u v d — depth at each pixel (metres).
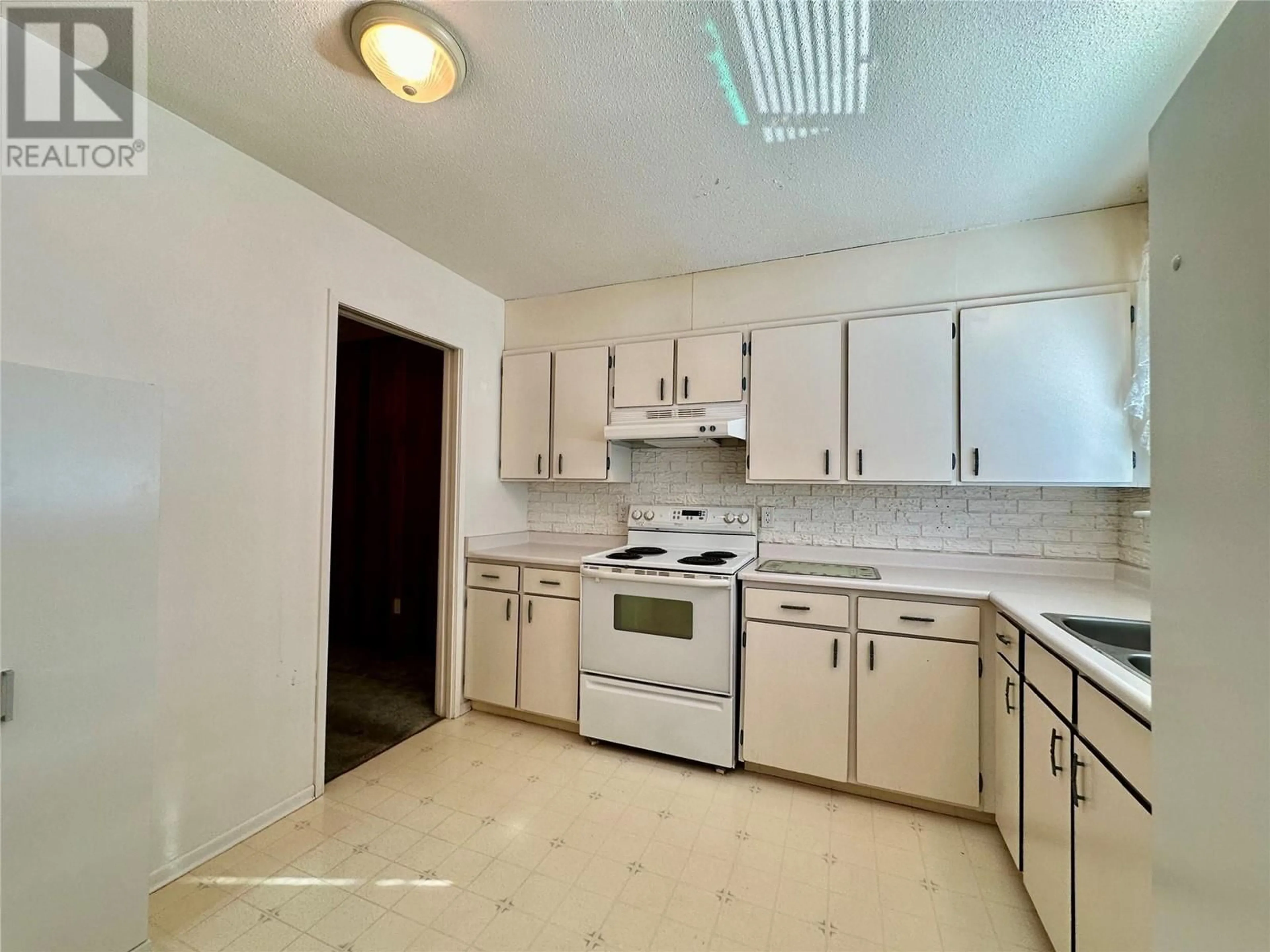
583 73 1.44
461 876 1.68
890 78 1.44
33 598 1.12
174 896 1.57
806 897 1.60
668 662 2.37
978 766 1.94
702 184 1.98
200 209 1.69
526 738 2.61
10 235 1.30
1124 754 1.04
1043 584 2.10
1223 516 0.58
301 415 2.01
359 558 4.03
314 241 2.06
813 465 2.45
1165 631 0.68
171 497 1.62
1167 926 0.66
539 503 3.38
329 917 1.51
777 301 2.60
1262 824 0.51
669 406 2.74
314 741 2.07
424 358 3.81
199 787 1.70
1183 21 1.25
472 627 2.88
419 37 1.29
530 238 2.41
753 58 1.39
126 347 1.51
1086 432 2.04
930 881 1.67
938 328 2.26
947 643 1.99
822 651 2.16
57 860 1.16
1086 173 1.87
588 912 1.54
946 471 2.23
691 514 2.91
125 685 1.27
